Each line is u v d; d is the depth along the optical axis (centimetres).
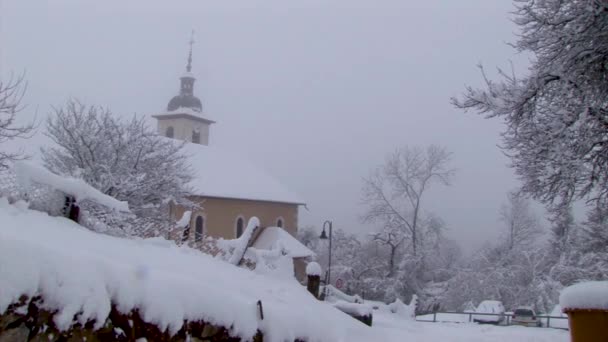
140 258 541
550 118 1057
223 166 4059
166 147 2223
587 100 1005
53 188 663
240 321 449
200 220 3481
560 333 1722
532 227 4844
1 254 301
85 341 331
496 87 1103
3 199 599
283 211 4150
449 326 1986
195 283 426
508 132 1099
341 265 4950
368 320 1298
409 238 4791
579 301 609
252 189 3925
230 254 995
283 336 499
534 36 1080
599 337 595
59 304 318
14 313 299
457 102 1128
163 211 2077
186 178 2275
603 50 984
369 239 5084
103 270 356
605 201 1074
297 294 818
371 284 4756
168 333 383
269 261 998
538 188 1075
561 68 1018
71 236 529
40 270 314
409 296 4619
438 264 4947
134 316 363
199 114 5241
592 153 1012
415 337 1133
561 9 1054
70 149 2036
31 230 484
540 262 4050
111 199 699
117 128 2053
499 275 4138
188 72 5388
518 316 2425
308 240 6303
